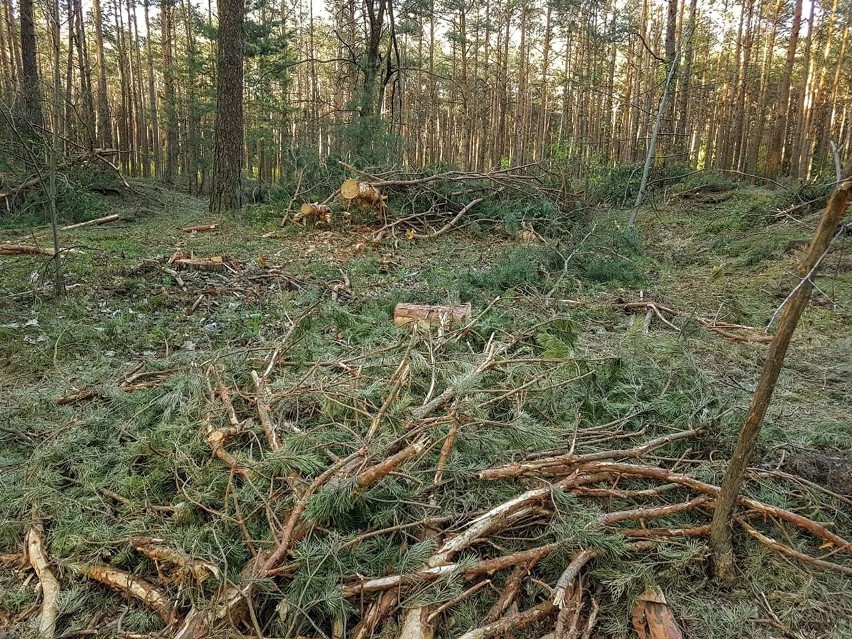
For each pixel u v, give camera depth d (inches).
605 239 276.1
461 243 320.2
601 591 65.4
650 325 173.8
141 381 117.0
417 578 61.3
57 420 101.1
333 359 124.3
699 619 62.8
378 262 254.2
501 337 139.4
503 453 84.7
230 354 125.3
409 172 382.3
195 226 329.1
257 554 63.6
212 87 810.2
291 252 274.2
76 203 342.3
